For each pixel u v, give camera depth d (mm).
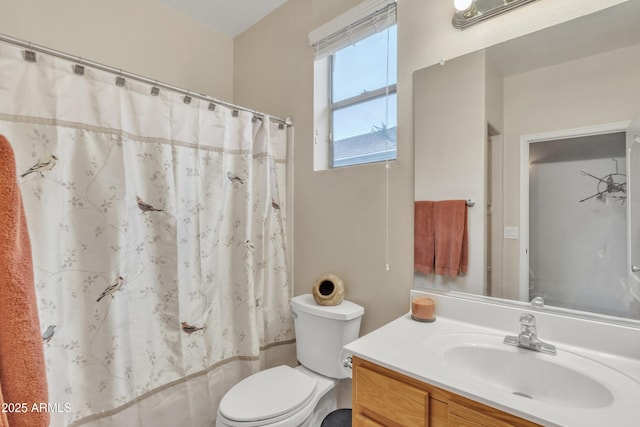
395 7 1424
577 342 968
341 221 1639
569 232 1015
